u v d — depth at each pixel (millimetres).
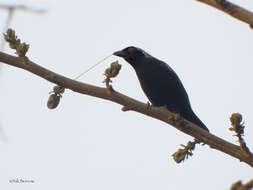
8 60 7777
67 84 7887
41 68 7816
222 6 5051
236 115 7023
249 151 7074
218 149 7535
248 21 5008
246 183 4223
